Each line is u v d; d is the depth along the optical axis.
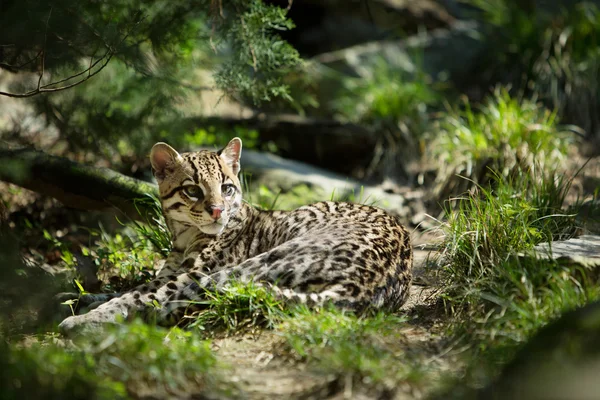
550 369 6.06
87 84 14.33
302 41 25.58
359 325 8.09
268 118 19.67
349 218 10.48
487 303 8.79
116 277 11.48
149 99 14.15
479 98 21.50
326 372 7.09
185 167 10.42
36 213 14.73
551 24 21.42
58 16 10.33
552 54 20.92
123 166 16.11
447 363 7.58
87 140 14.34
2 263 9.32
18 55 11.25
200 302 9.02
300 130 19.14
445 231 10.72
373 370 6.98
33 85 14.15
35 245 13.62
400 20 25.31
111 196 12.79
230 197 10.56
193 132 17.48
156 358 6.89
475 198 11.32
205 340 8.53
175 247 10.94
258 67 12.80
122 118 14.21
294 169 17.41
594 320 6.33
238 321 8.84
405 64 22.55
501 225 10.13
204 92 19.27
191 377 6.93
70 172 12.68
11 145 13.02
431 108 20.84
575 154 18.16
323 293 8.73
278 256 9.38
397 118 19.31
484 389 6.45
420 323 9.05
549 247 9.39
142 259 11.86
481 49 22.45
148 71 13.17
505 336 7.72
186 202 10.36
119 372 6.79
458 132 16.94
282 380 7.27
